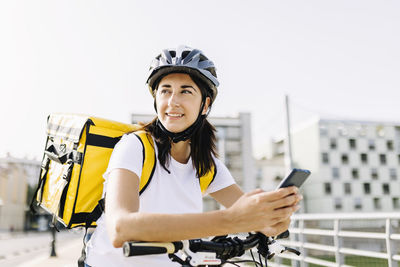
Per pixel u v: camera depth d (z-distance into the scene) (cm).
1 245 2488
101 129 143
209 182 154
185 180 138
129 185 106
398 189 4825
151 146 124
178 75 132
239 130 4531
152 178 124
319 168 4694
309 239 2152
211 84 140
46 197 168
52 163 171
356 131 4900
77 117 156
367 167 4819
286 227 122
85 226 136
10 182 5734
